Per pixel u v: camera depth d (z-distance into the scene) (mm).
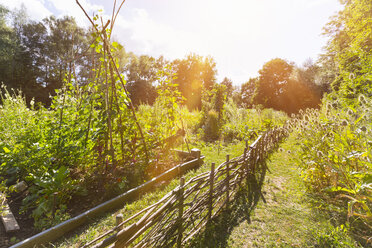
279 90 33344
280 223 2494
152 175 3697
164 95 4680
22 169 3125
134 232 1443
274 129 6652
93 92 3469
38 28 25312
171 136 4551
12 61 21781
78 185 2828
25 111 4691
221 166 2736
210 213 2516
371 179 1900
